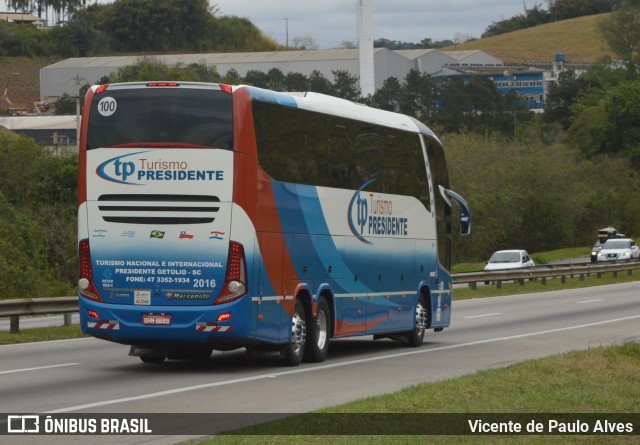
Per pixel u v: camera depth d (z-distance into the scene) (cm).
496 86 17475
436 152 2609
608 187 11219
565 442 1118
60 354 2159
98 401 1454
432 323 2547
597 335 2678
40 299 2658
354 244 2156
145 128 1789
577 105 15438
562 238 10156
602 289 5184
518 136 14500
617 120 11856
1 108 17825
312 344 1992
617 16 16925
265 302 1825
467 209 2656
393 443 1071
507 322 3173
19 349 2278
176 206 1778
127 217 1792
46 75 18512
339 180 2095
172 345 1834
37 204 6731
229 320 1761
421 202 2497
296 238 1928
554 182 10062
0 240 5297
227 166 1767
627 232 11144
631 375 1662
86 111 1816
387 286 2306
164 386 1628
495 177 10038
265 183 1825
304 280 1962
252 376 1773
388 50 17938
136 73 10131
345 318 2123
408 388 1491
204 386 1630
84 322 1809
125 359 2061
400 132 2397
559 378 1602
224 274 1766
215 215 1770
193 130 1777
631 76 16650
